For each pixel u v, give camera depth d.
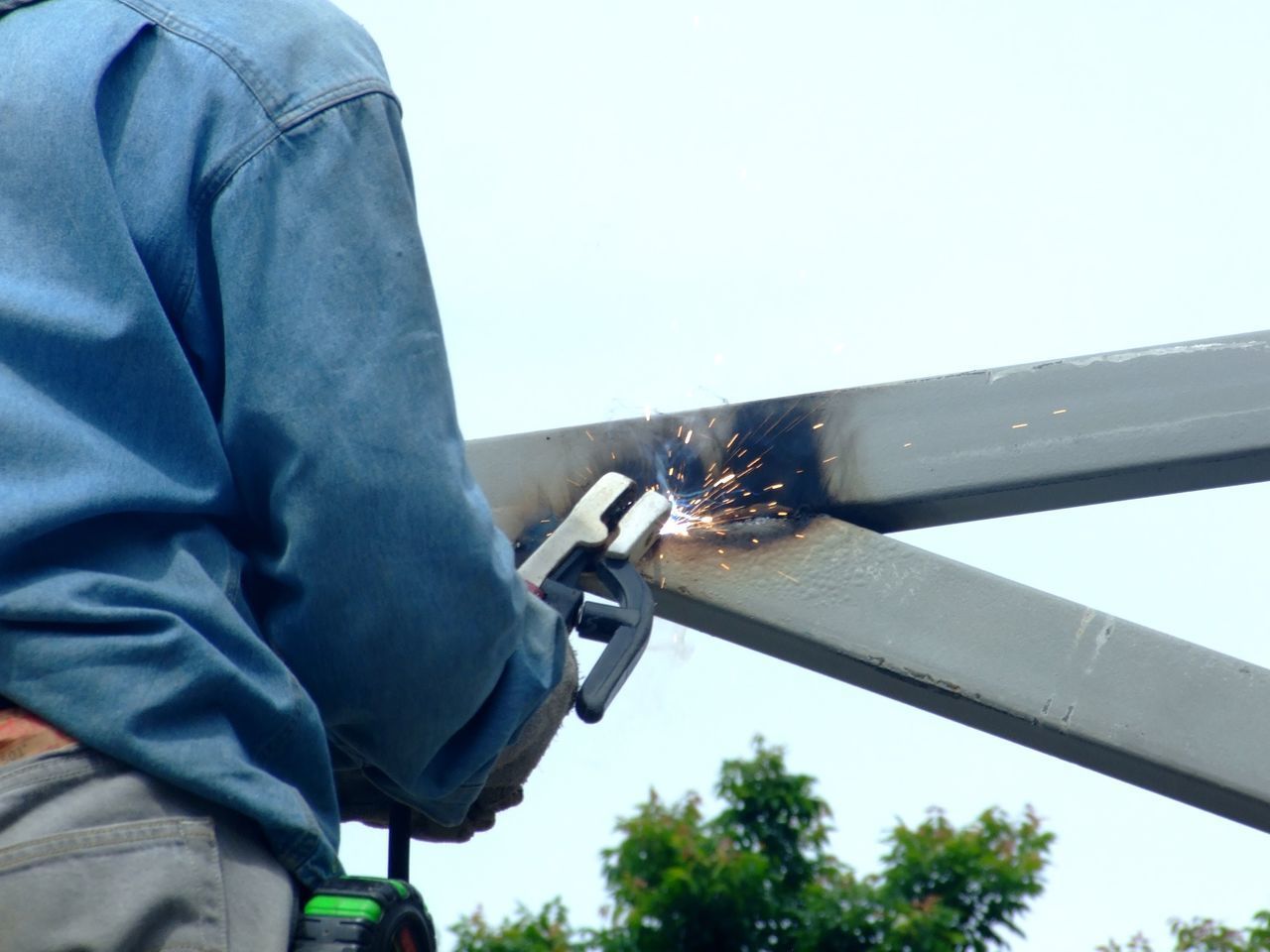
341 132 4.14
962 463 6.59
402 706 4.21
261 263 4.06
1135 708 6.12
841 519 6.75
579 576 6.06
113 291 4.01
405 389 4.05
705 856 18.30
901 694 6.42
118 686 3.76
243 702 3.90
